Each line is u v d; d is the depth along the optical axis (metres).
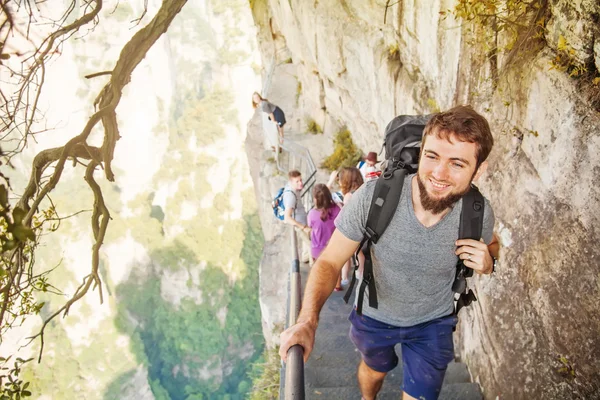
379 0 7.20
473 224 1.79
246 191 101.31
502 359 3.33
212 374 83.75
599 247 2.36
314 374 4.24
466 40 4.35
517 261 3.20
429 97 6.11
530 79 3.11
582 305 2.46
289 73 16.36
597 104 2.46
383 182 1.82
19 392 2.62
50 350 68.12
